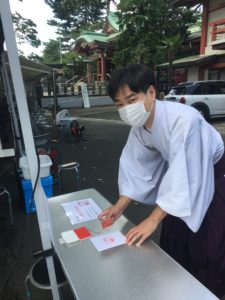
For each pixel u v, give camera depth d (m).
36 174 1.28
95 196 1.85
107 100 20.86
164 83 17.84
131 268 1.13
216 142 1.46
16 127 4.33
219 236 1.50
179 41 15.72
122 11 16.17
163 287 1.02
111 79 1.29
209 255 1.53
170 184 1.25
